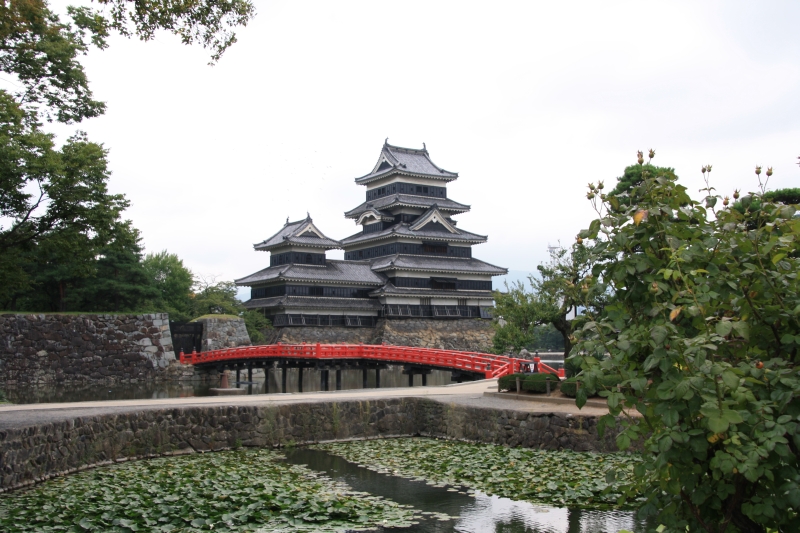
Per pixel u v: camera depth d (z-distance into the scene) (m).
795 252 6.58
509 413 19.81
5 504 12.38
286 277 64.19
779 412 4.97
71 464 16.00
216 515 11.75
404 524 11.78
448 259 72.56
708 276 5.68
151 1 16.28
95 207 30.69
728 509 5.23
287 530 11.16
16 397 36.91
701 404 4.93
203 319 55.91
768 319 5.49
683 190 5.96
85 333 47.00
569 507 12.86
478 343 70.69
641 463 5.68
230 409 20.47
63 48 26.70
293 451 19.92
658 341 5.02
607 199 6.25
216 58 18.06
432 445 20.47
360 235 76.88
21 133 29.12
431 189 75.56
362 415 22.72
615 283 5.97
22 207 29.08
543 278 40.09
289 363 44.50
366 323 69.19
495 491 14.13
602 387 5.78
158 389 43.75
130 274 58.38
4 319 43.97
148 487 13.77
